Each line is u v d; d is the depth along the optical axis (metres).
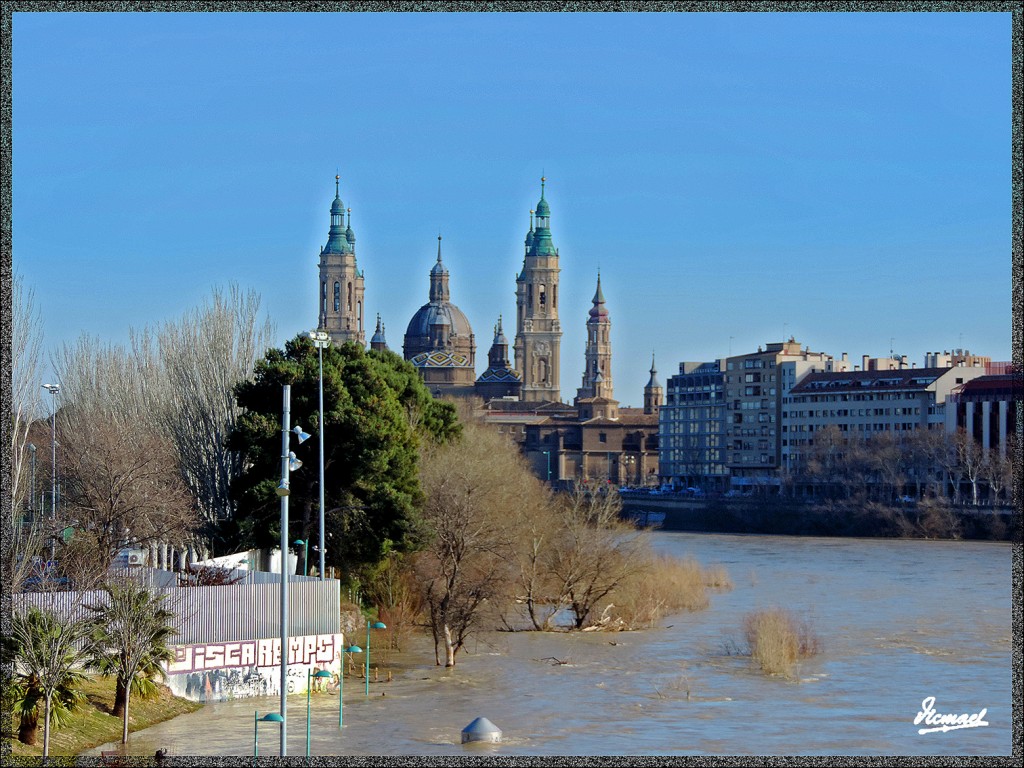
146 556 132.12
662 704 98.12
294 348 133.50
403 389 149.12
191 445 146.00
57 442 147.25
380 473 123.00
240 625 92.50
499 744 82.75
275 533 121.69
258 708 89.50
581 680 107.88
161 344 152.12
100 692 83.75
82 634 77.38
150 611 81.69
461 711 93.38
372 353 154.50
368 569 124.00
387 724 87.75
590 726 89.81
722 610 160.62
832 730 90.06
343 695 96.88
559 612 150.50
